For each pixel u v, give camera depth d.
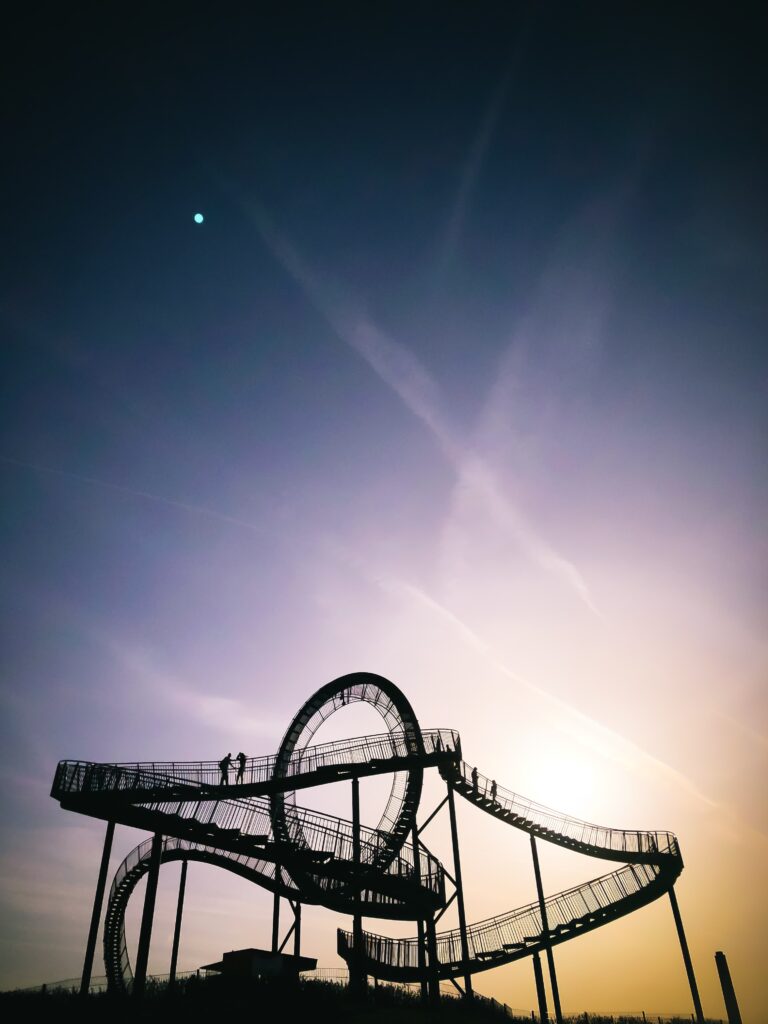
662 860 34.75
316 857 30.22
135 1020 24.75
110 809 29.81
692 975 33.94
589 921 33.28
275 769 35.19
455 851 33.06
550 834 36.75
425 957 31.69
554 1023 32.19
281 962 27.38
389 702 36.38
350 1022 25.05
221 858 34.47
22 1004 26.48
